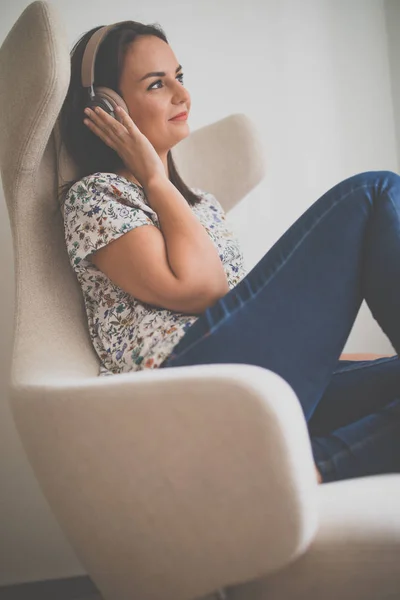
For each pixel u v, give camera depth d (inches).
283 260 41.7
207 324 41.1
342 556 31.4
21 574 67.6
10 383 41.0
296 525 31.2
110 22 74.3
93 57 54.8
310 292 40.5
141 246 46.6
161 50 57.9
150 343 45.2
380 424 39.3
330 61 83.7
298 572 32.1
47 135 48.1
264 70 80.7
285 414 31.3
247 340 39.9
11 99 47.8
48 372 42.3
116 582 36.7
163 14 76.8
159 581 35.1
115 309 49.3
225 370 32.5
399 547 30.8
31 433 37.9
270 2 81.4
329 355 40.5
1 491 67.5
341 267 40.8
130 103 57.2
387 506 31.9
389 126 85.9
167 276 45.8
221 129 69.4
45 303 49.3
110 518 35.4
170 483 33.4
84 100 55.9
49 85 45.5
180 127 58.3
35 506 68.1
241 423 31.4
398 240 39.9
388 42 86.3
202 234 48.2
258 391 31.2
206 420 32.0
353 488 33.9
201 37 78.3
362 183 42.1
